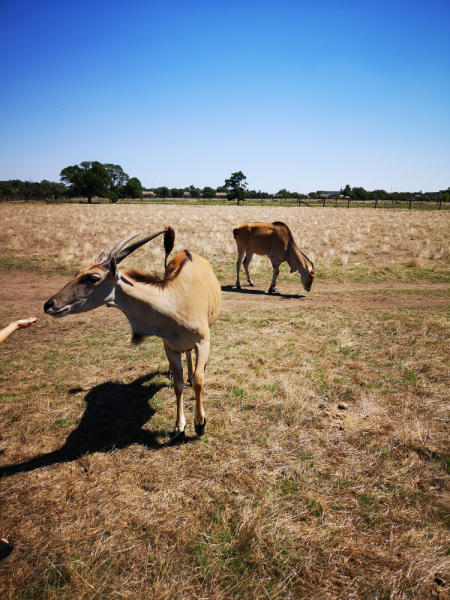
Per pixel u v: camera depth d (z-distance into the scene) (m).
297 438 3.93
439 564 2.55
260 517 2.90
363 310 8.57
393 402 4.59
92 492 3.24
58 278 11.55
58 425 4.21
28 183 110.38
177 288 3.60
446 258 14.92
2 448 3.83
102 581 2.49
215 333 6.98
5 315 8.03
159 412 4.46
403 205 65.00
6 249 15.64
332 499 3.14
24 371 5.49
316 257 15.11
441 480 3.31
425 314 8.15
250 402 4.60
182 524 2.92
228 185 74.88
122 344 6.50
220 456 3.68
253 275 12.73
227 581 2.50
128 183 92.88
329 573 2.54
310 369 5.47
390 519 2.94
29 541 2.79
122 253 3.35
